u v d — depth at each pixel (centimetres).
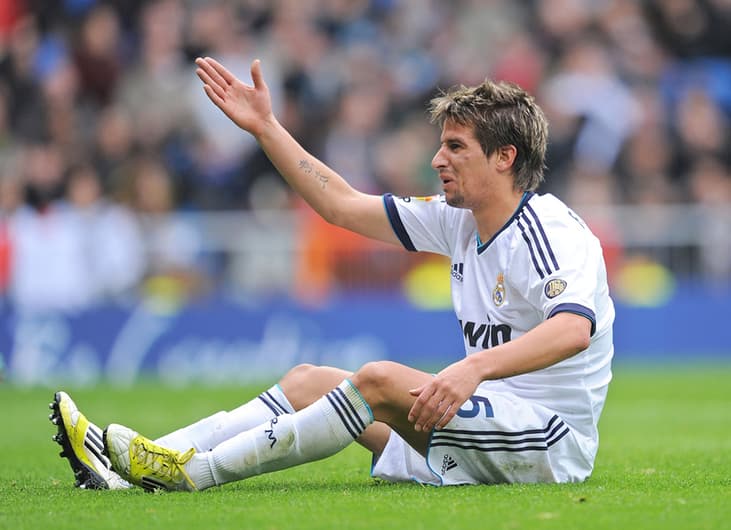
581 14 6197
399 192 5516
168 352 5084
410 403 1623
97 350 5053
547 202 1727
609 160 5666
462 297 1780
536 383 1708
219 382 4981
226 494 1625
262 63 5891
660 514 1439
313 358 5169
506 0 6438
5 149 5638
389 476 1764
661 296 5372
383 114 5759
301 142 5672
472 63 6091
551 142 5588
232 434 1700
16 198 5103
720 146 6031
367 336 5200
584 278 1644
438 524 1373
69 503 1580
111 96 5944
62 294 5034
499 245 1716
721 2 6456
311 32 6050
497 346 1593
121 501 1576
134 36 6094
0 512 1506
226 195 5494
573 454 1720
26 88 5797
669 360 5384
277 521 1401
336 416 1627
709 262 5391
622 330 5350
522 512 1445
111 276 5066
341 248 5188
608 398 4125
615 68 6025
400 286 5222
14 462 2341
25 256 4994
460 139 1714
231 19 6053
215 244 5147
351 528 1355
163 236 5103
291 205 5506
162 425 3219
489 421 1652
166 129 5716
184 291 5112
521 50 6100
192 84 5834
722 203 5497
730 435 2944
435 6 6388
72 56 5938
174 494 1622
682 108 5966
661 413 3638
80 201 5062
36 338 5009
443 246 1855
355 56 5919
